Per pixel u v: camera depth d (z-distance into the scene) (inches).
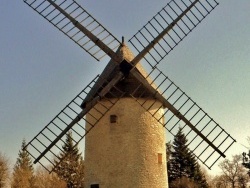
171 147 1817.2
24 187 1873.8
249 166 1188.5
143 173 548.7
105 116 574.2
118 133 562.9
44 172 1893.5
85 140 589.6
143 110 575.8
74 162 1838.1
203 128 586.2
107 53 576.1
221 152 584.1
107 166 552.4
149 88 573.9
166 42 597.6
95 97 570.3
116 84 575.8
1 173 1915.6
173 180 1652.3
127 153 553.9
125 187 540.1
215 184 2127.2
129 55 595.5
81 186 1822.1
